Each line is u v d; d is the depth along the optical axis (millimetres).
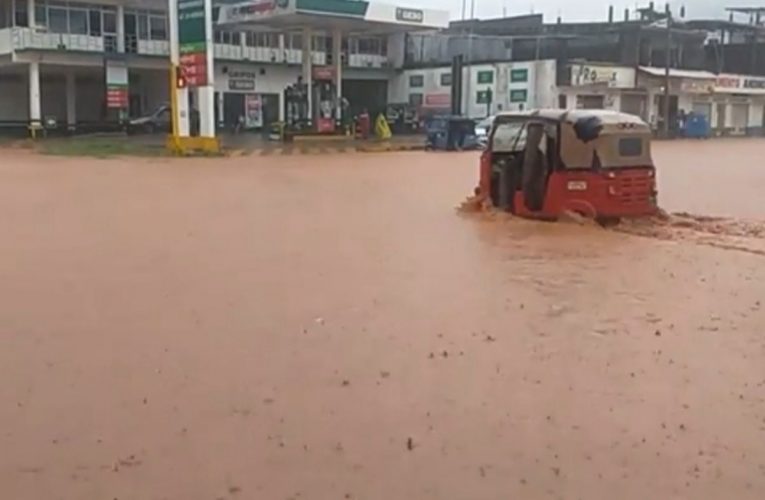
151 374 5785
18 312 7559
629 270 9703
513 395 5371
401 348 6430
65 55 45344
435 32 54156
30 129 44969
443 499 3965
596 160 13430
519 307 7820
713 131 61094
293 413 5051
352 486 4094
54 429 4801
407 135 52125
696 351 6375
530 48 58281
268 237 12055
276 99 54562
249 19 44562
